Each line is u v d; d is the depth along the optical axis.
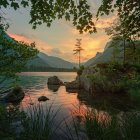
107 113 8.02
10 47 7.12
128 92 25.25
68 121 12.07
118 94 27.27
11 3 5.26
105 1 6.76
